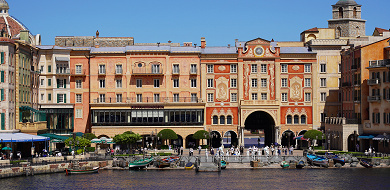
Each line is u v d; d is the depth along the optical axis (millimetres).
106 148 130875
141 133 135375
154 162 111438
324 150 126250
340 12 164000
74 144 111938
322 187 88875
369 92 124875
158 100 137625
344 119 125812
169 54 138000
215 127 138000
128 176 99562
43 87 135125
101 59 137500
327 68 139500
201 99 137500
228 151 120812
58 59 135000
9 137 107875
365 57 126125
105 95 137250
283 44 148750
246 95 138625
